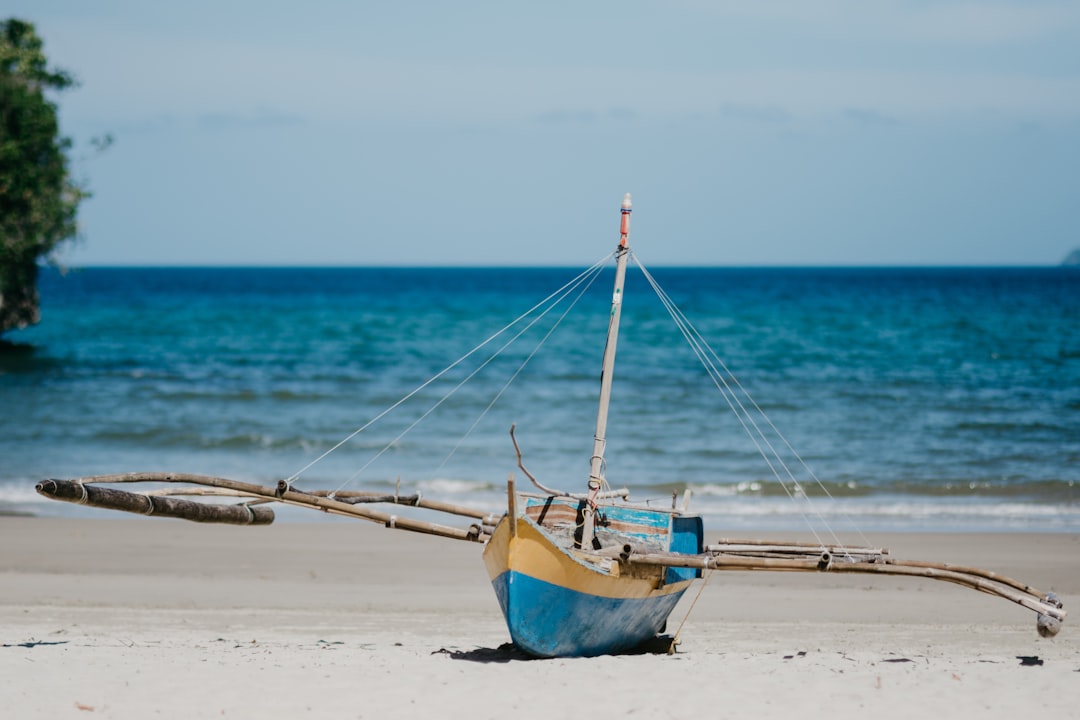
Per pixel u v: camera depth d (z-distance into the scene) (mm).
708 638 13945
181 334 71625
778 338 66750
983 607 16297
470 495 26281
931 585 18109
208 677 10672
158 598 16203
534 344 64062
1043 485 27531
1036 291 131000
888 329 72625
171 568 18688
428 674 10844
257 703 9797
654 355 57562
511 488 10711
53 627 13820
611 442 33438
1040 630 11055
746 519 23906
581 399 41875
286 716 9422
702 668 11156
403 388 44844
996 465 29969
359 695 10055
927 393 43219
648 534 13523
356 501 13086
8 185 52750
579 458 31047
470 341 66438
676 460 30781
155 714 9430
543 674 10852
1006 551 20484
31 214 54250
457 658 11922
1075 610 16078
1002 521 23969
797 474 28891
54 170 55562
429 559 19781
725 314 88562
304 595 16672
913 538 21719
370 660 11656
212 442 32875
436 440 33656
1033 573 18641
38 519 23094
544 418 37750
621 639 12430
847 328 73625
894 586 18062
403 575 18406
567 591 11133
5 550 19891
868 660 11883
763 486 27328
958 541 21406
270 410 39125
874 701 9969
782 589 17781
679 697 10039
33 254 57469
